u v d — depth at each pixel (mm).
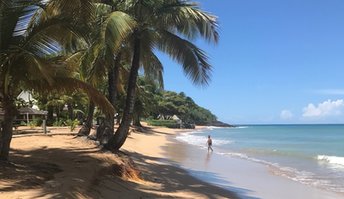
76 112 53469
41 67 11086
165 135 74125
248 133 101938
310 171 23703
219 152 36188
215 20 18031
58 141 21547
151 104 76375
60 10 11938
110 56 15523
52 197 9180
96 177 13016
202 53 18609
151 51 20062
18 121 40812
